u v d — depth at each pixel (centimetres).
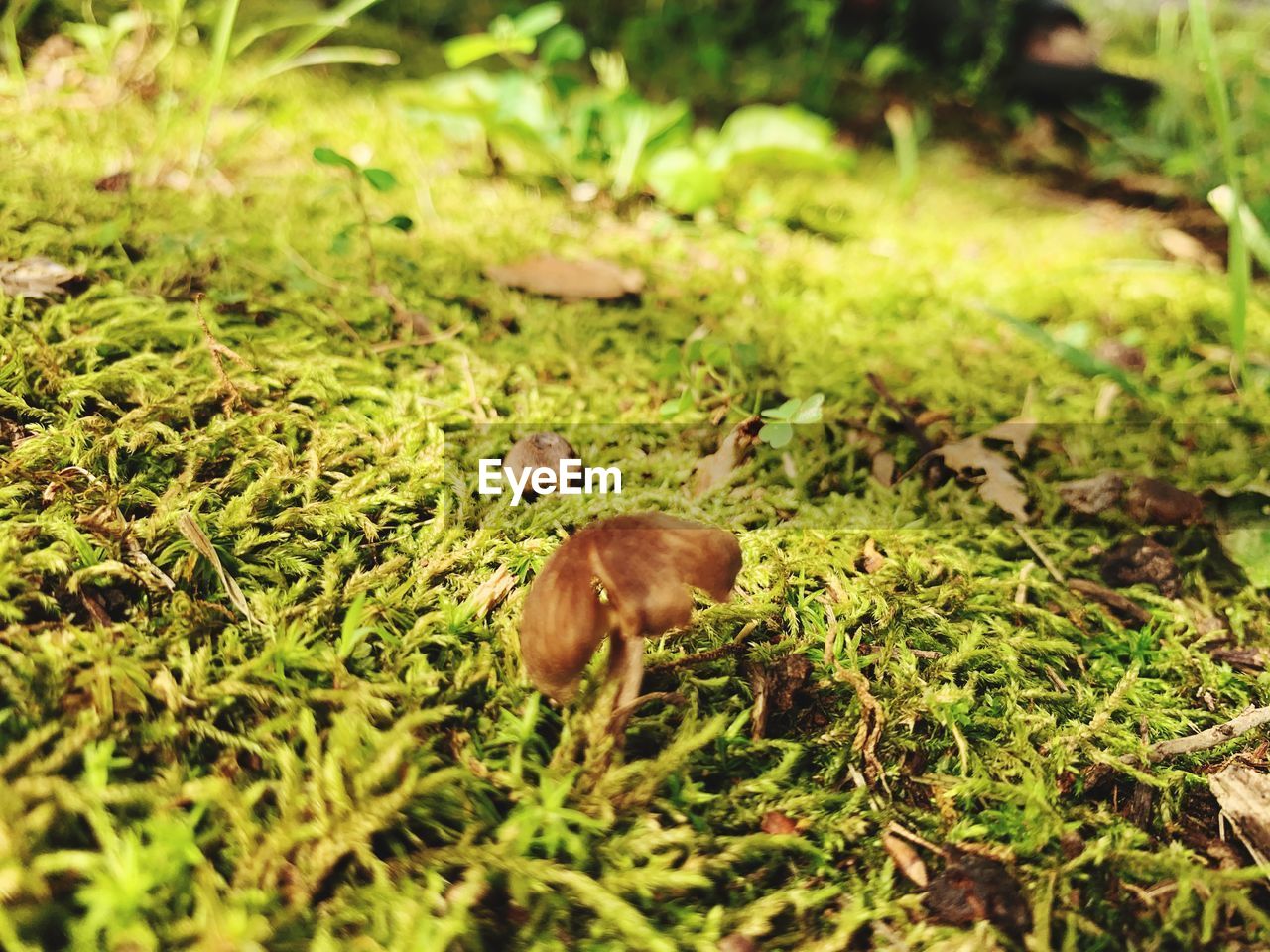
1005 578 17
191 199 23
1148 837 13
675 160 29
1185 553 18
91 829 11
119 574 14
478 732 13
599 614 12
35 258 19
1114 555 18
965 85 44
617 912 11
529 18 27
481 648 14
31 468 15
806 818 13
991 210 33
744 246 27
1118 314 26
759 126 29
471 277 23
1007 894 12
